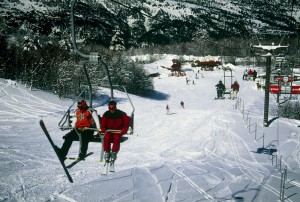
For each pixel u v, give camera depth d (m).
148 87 71.38
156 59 129.12
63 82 41.84
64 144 8.44
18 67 46.91
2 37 51.28
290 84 48.84
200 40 154.12
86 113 8.80
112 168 8.46
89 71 44.69
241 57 122.25
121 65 68.31
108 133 8.61
